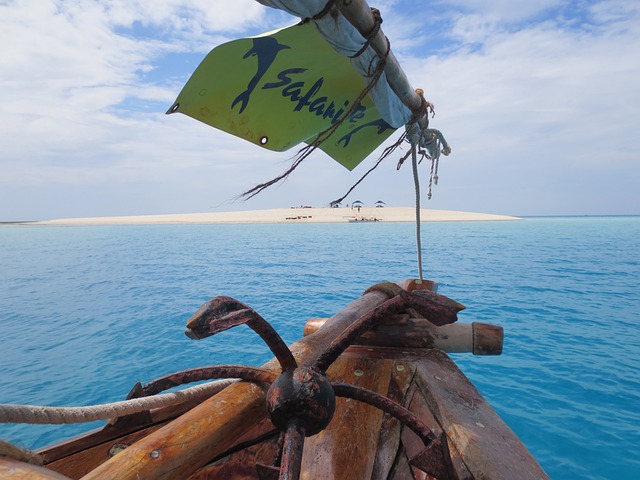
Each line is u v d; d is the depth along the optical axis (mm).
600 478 5062
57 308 14445
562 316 12391
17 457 758
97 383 8133
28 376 8430
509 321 11867
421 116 3314
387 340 2826
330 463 1790
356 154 4219
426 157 4641
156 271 22734
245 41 2004
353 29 1808
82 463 1717
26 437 6293
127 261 27672
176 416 1938
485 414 1927
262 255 29406
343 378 2420
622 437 5863
